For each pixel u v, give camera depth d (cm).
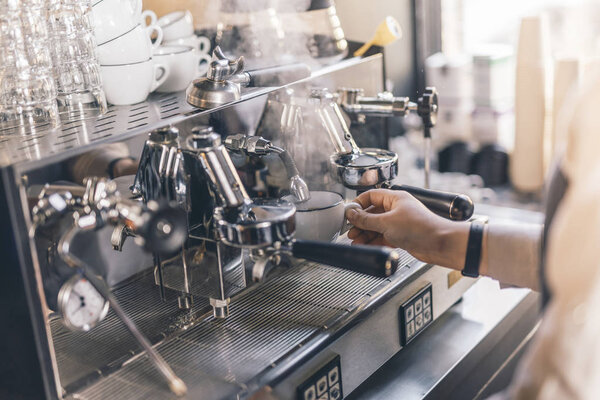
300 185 103
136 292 98
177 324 98
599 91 55
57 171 80
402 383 104
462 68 203
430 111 127
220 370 87
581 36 193
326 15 131
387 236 105
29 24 96
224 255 96
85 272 82
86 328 82
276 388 85
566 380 53
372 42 137
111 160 86
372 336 101
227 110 102
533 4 203
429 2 206
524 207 200
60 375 88
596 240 53
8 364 84
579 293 54
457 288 121
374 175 112
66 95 102
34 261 79
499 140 207
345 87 128
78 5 100
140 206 82
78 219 81
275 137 113
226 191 86
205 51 132
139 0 108
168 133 91
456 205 107
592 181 53
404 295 107
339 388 95
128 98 107
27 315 80
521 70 194
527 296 132
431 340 116
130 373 89
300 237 104
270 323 98
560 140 65
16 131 95
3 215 77
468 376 114
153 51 116
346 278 110
